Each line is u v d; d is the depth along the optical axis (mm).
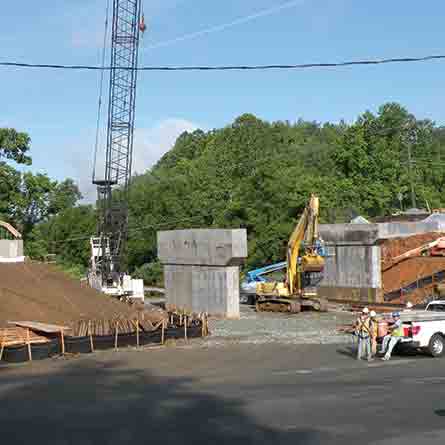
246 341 29656
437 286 42688
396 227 51688
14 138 59219
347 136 84812
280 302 45469
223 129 114312
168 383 18500
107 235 55531
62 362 23656
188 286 45469
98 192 56219
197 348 27359
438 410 13844
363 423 12695
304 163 101562
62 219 95938
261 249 73000
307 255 44156
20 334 25500
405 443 11133
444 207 89125
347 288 49750
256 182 75688
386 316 23984
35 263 36969
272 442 11328
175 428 12531
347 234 49625
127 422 13180
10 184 60031
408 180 87188
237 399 15508
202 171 93688
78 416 13898
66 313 30078
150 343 28438
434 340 23375
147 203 88438
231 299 41844
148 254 87938
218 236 42156
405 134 98625
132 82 54781
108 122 55031
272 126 119500
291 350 26312
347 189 80812
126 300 50094
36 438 11930
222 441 11438
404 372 19859
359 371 20281
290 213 73812
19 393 17219
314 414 13594
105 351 26484
